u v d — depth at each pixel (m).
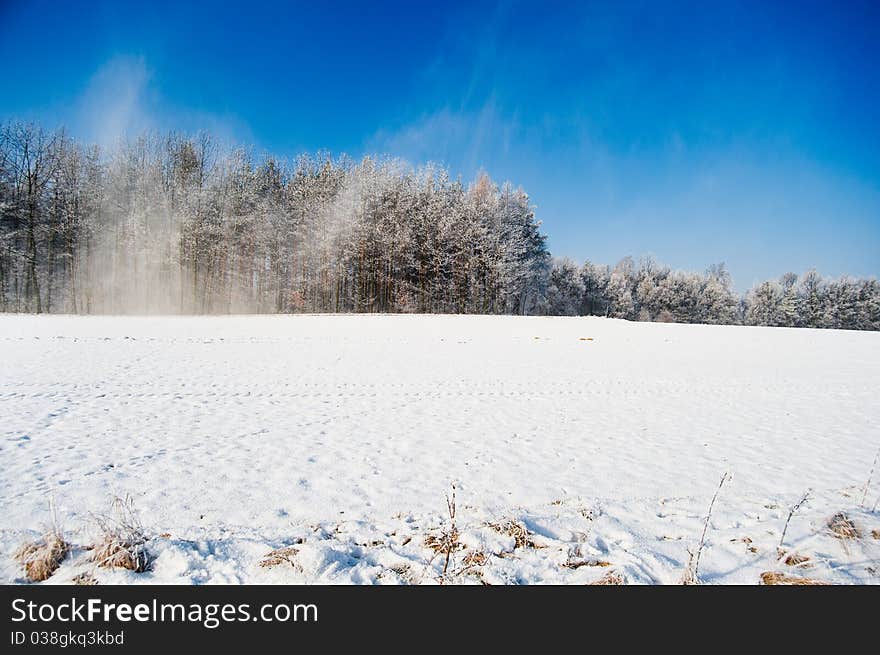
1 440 5.91
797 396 10.72
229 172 42.25
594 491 4.88
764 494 4.87
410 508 4.29
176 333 20.61
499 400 9.70
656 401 9.97
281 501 4.38
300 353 15.84
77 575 2.99
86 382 9.72
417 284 42.78
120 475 4.88
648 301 72.62
